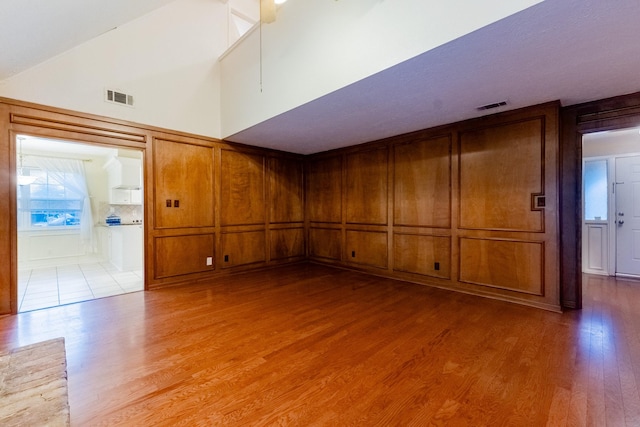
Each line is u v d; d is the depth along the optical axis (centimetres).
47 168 599
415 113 347
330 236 565
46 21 221
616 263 467
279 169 563
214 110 463
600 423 148
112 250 598
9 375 124
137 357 217
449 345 235
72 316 301
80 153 618
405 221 445
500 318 291
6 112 300
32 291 396
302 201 604
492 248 355
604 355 217
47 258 592
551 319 288
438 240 407
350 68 266
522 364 205
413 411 158
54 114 327
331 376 192
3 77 294
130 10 274
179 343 240
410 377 191
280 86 345
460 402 166
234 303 342
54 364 133
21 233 566
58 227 608
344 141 489
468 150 373
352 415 155
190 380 188
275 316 301
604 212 476
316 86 299
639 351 223
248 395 173
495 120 349
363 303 340
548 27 183
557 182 307
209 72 456
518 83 265
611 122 298
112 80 367
